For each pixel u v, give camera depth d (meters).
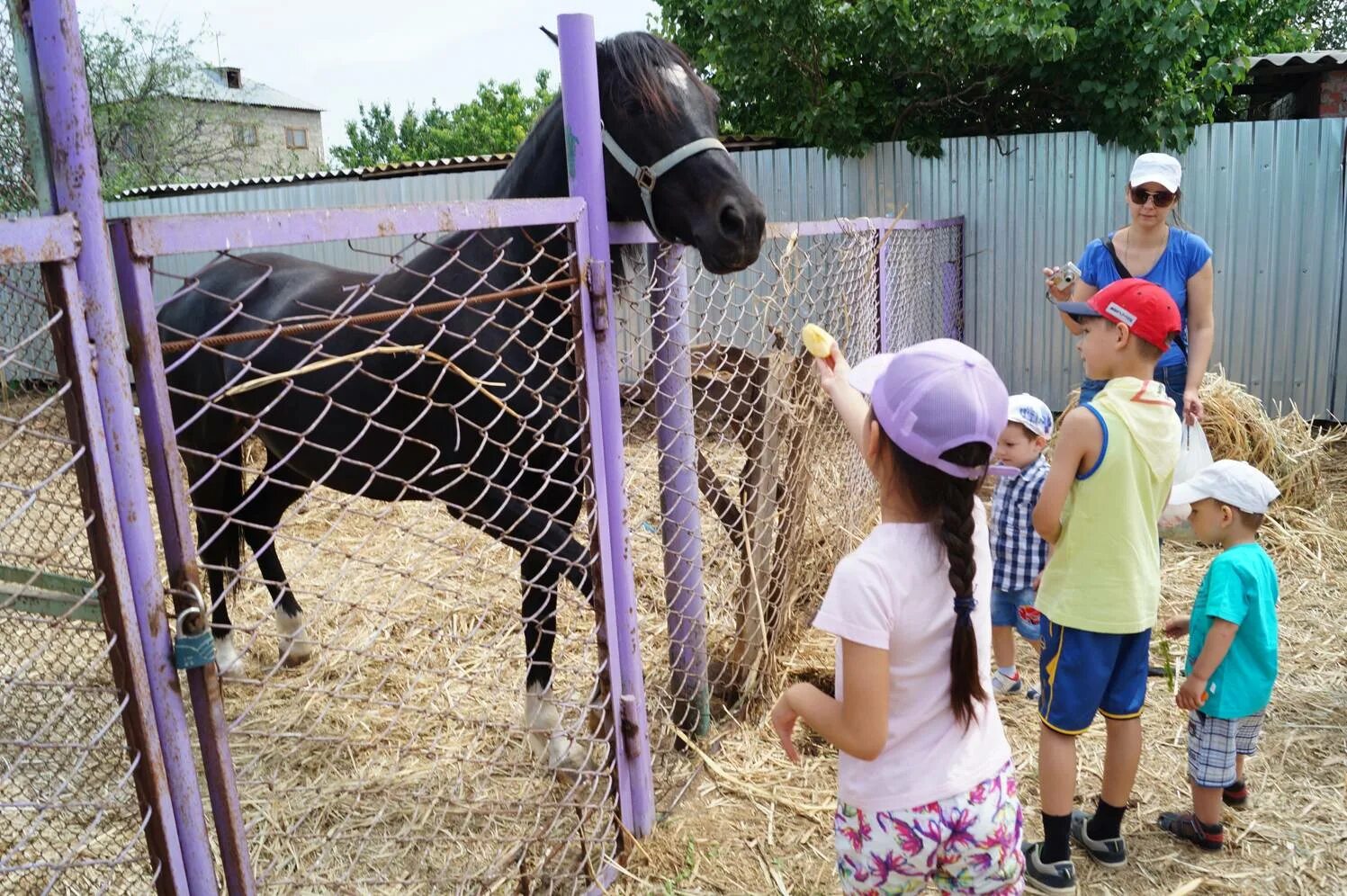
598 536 2.33
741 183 2.52
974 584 1.64
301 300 3.08
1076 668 2.29
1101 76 7.72
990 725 1.67
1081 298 3.78
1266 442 5.32
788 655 3.64
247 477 4.48
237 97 34.84
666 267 2.78
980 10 7.73
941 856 1.60
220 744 1.41
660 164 2.53
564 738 2.84
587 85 2.20
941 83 8.50
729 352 3.28
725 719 3.27
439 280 2.65
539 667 2.84
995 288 8.22
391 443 2.87
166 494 1.31
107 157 14.04
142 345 1.27
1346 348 7.21
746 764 3.00
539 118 2.83
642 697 2.54
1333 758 2.97
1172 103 7.38
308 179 10.35
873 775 1.61
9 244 1.08
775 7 8.02
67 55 1.14
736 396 3.29
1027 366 8.26
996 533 3.29
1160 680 3.51
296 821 2.62
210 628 1.37
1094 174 7.78
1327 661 3.63
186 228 1.29
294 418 3.05
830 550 4.11
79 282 1.18
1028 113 8.87
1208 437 5.38
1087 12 7.73
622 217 2.75
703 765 2.99
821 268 3.84
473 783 2.82
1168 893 2.40
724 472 5.42
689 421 2.93
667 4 9.51
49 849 2.01
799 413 3.56
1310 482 5.30
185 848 1.40
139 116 14.63
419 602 4.23
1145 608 2.29
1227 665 2.45
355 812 2.67
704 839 2.64
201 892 1.42
